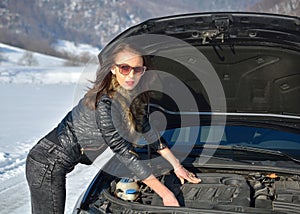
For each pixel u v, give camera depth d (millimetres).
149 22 3529
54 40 187375
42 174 3076
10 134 10094
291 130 4012
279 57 3654
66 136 3045
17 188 5895
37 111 14906
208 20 3504
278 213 2660
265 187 2986
